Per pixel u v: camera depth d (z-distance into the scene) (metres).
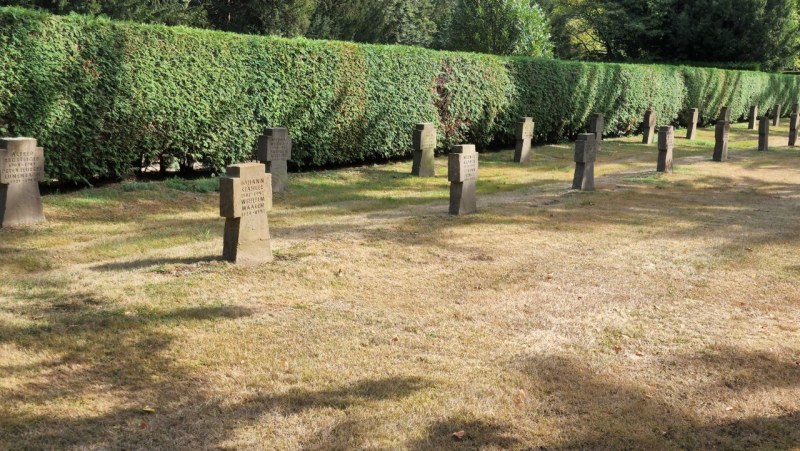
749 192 14.76
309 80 15.66
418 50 18.14
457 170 11.31
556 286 7.77
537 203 12.84
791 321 6.80
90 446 4.28
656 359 5.84
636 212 12.16
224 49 14.14
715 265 8.73
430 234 10.06
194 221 10.93
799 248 9.64
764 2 43.47
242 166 8.01
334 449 4.33
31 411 4.66
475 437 4.52
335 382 5.25
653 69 27.95
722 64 44.41
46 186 12.68
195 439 4.41
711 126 33.25
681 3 45.34
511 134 21.97
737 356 5.91
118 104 12.70
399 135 17.92
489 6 34.38
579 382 5.36
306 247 9.09
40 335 5.89
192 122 13.82
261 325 6.32
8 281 7.48
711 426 4.75
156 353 5.64
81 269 8.03
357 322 6.52
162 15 30.14
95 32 12.29
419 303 7.12
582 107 24.52
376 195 13.77
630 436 4.57
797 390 5.31
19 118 11.44
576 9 47.41
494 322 6.62
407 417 4.74
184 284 7.34
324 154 16.34
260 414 4.74
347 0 38.91
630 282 7.98
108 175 13.23
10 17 11.20
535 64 22.20
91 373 5.27
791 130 24.67
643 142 24.92
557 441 4.50
